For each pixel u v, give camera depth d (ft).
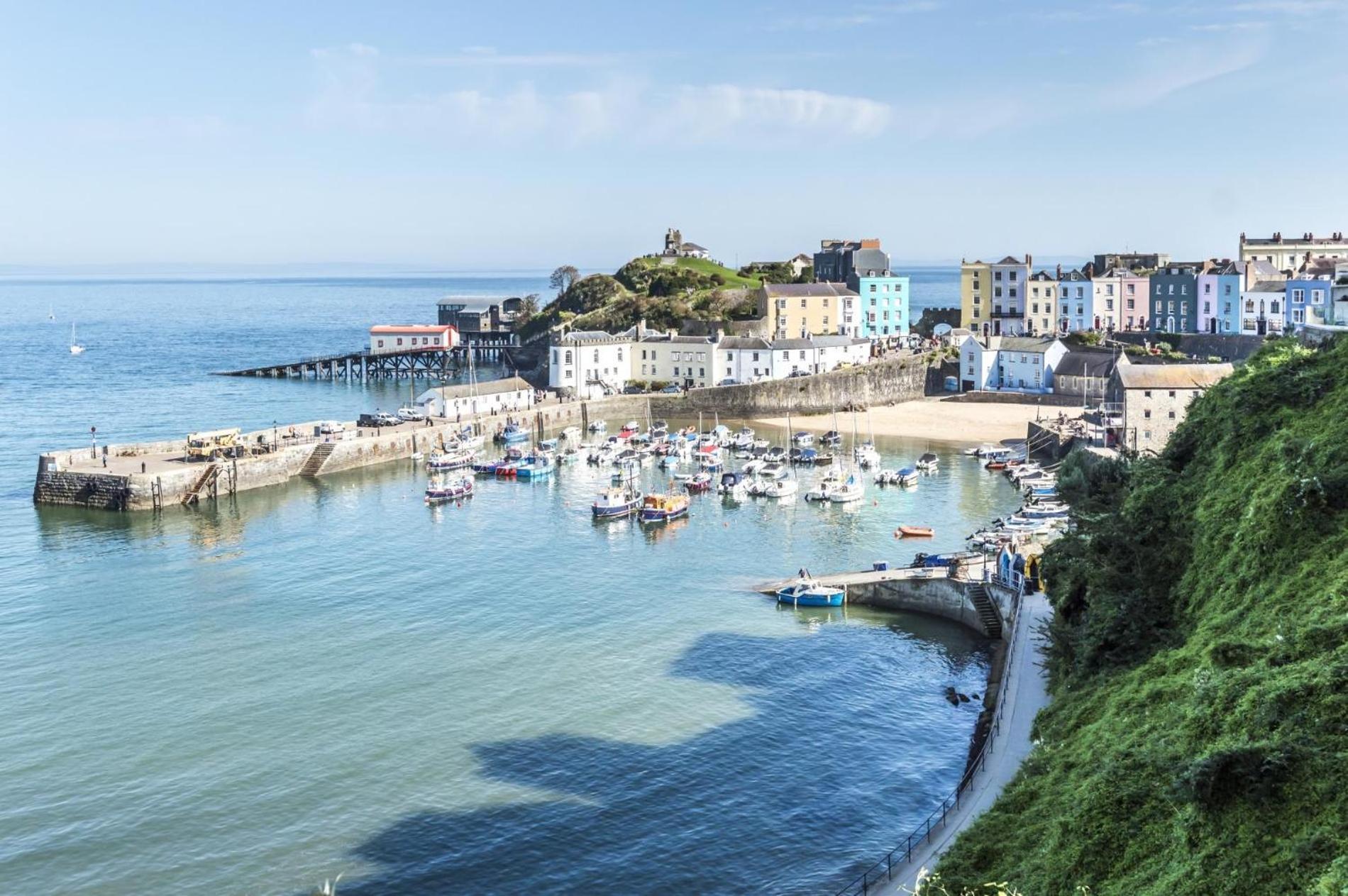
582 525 382.83
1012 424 572.51
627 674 244.01
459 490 429.38
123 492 403.34
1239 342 589.73
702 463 474.90
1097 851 132.16
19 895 164.14
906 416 606.14
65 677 242.17
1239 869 114.83
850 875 167.22
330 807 187.32
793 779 197.26
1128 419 427.33
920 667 250.57
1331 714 124.16
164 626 274.57
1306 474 174.70
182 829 181.27
